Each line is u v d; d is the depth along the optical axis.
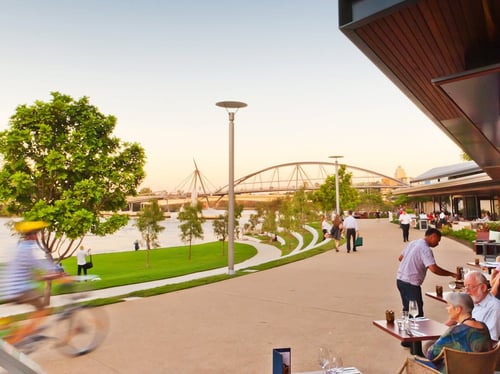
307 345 6.62
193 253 36.56
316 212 58.16
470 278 4.90
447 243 24.23
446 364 3.59
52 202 11.22
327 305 9.40
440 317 8.26
